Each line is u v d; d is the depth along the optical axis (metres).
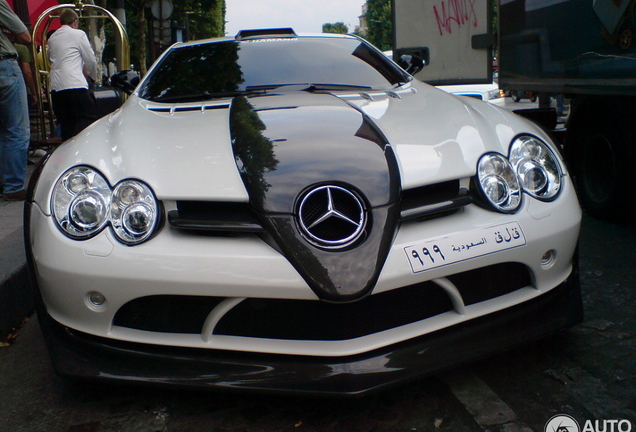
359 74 3.29
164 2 12.30
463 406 2.11
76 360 2.10
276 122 2.43
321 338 2.04
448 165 2.20
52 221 2.12
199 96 3.07
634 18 3.28
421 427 2.00
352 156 2.14
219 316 2.00
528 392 2.17
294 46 3.51
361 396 1.94
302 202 1.97
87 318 2.08
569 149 4.58
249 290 1.91
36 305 2.23
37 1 9.27
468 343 2.09
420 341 2.06
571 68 4.05
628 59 3.35
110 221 2.06
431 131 2.40
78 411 2.20
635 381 2.20
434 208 2.09
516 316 2.19
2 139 4.80
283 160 2.12
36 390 2.37
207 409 2.16
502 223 2.16
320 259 1.90
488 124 2.50
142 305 2.08
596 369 2.30
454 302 2.11
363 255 1.92
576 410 2.05
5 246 3.45
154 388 2.14
